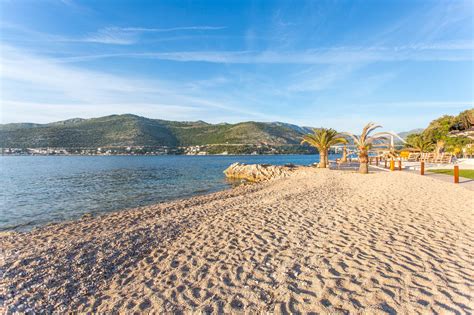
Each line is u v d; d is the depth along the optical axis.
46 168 45.47
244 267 4.50
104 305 3.70
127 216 10.73
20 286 4.38
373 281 3.75
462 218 6.79
